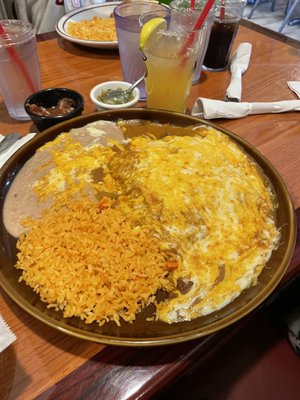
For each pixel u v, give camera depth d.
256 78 0.56
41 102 0.42
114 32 0.62
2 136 0.42
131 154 0.38
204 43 0.48
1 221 0.32
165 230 0.31
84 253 0.28
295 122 0.48
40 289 0.26
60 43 0.62
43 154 0.38
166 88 0.43
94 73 0.55
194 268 0.29
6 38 0.41
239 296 0.27
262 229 0.32
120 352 0.25
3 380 0.23
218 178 0.35
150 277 0.27
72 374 0.24
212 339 0.26
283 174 0.40
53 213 0.32
